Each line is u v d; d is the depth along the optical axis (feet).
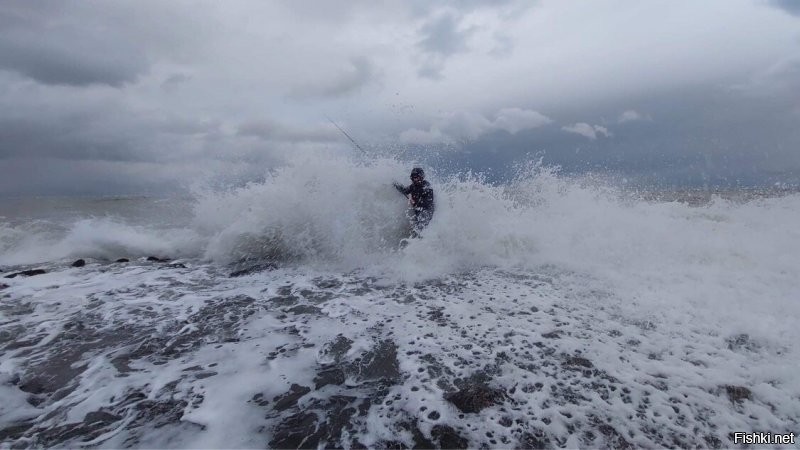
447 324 12.49
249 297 15.16
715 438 7.43
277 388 9.10
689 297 13.74
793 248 18.40
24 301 14.42
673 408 8.27
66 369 9.85
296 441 7.37
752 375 9.29
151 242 24.06
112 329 12.19
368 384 9.27
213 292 15.74
